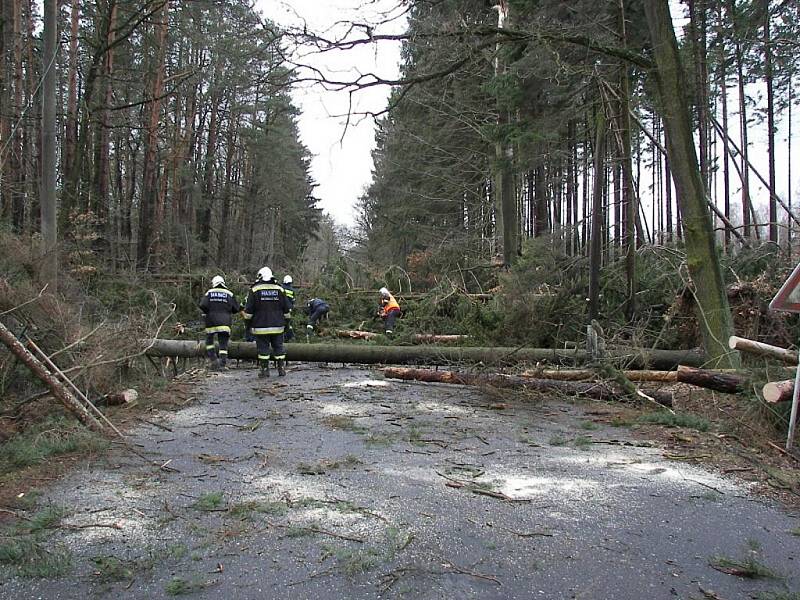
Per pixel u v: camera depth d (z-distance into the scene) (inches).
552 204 1175.6
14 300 252.5
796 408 205.0
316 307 562.9
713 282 331.9
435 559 123.3
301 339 566.6
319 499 157.3
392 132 895.7
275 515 145.4
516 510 152.6
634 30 488.7
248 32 428.5
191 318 609.0
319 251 2196.1
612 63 460.4
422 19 405.7
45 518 140.6
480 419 264.1
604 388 305.3
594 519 147.7
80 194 636.7
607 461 199.8
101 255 701.9
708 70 596.1
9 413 225.0
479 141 865.5
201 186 1261.1
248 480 173.0
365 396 314.7
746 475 186.1
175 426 241.4
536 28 391.5
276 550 126.3
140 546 127.6
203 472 180.5
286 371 405.1
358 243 1494.8
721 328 325.1
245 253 1734.7
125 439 216.2
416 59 498.3
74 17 708.7
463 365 380.2
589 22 447.5
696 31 582.6
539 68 448.8
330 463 191.3
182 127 1109.1
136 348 319.3
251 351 429.4
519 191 1067.3
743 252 460.1
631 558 126.0
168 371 408.8
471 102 714.8
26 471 177.9
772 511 155.9
